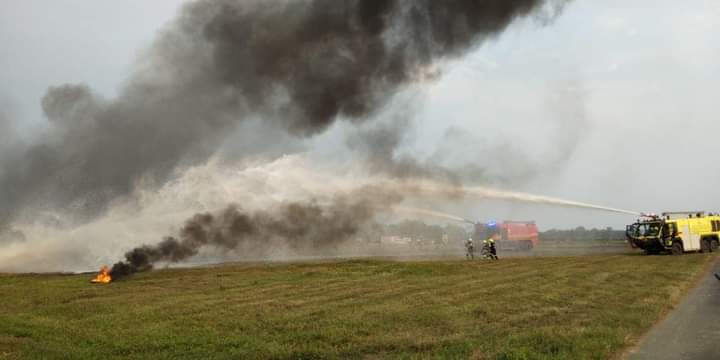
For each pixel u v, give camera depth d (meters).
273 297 19.17
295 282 23.92
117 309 16.66
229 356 10.51
